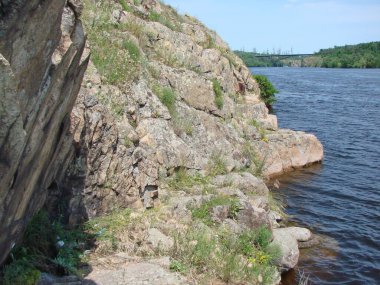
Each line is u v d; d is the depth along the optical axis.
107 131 7.47
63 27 4.48
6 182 3.76
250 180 11.52
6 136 3.54
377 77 77.62
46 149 4.68
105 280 5.40
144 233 6.93
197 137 12.05
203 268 6.46
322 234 11.31
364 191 14.93
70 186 6.69
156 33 14.21
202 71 15.17
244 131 15.59
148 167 8.49
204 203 9.02
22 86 3.71
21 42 3.57
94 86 8.67
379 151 20.67
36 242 5.51
